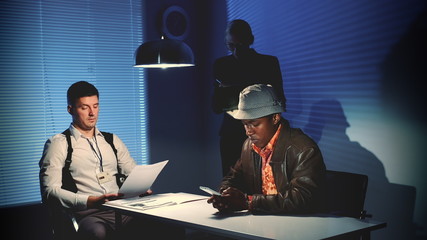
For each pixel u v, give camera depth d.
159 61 2.61
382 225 1.79
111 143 3.03
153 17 4.45
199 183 4.79
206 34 4.65
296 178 2.06
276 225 1.78
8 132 3.74
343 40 3.08
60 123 3.96
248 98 2.13
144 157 4.44
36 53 3.86
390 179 2.82
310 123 3.43
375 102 2.87
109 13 4.21
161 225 2.68
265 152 2.25
